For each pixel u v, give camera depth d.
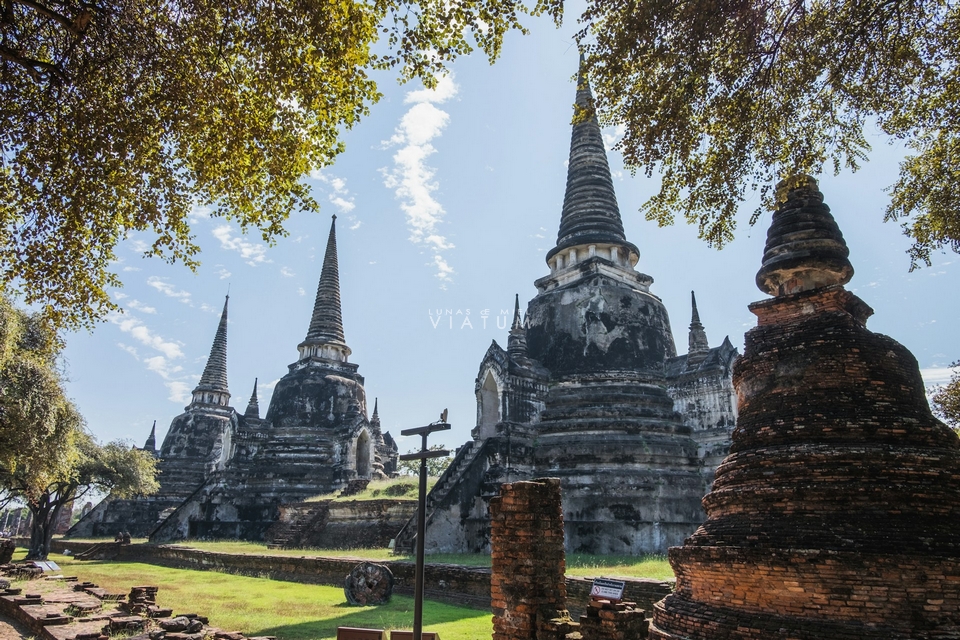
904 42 11.25
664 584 14.80
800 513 8.45
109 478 43.75
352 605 19.00
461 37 11.55
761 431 9.64
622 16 10.62
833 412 9.12
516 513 10.16
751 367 10.37
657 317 34.41
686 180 12.29
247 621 16.11
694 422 30.50
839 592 7.62
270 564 28.38
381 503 34.47
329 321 52.69
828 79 11.48
